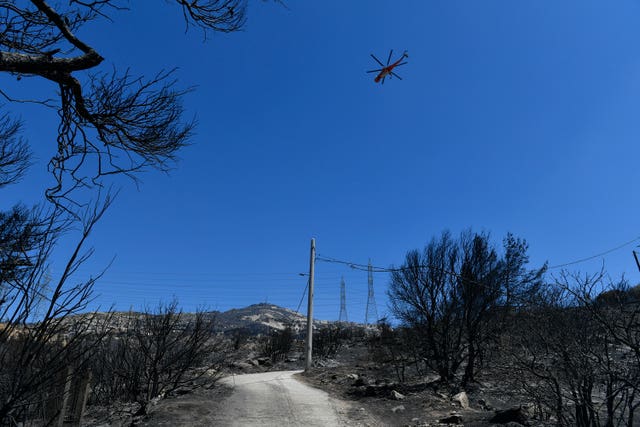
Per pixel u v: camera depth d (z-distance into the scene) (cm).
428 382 1986
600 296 759
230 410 1295
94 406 1334
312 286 2859
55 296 346
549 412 988
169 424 1090
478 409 1452
